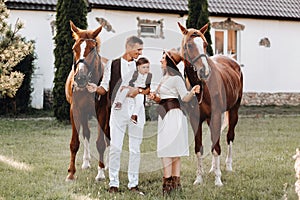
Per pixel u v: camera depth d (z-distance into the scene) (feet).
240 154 29.35
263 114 52.75
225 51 61.98
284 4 66.08
